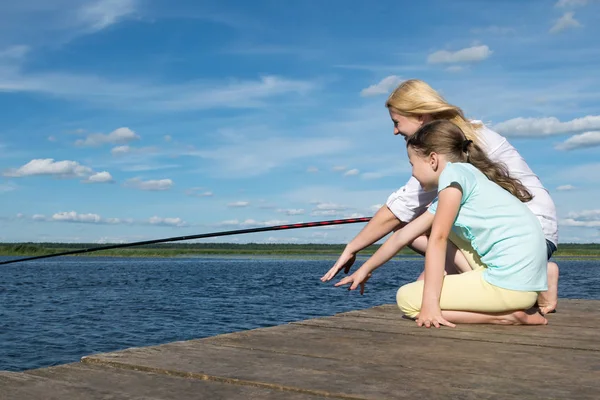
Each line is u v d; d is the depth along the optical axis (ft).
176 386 5.92
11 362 24.76
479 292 9.66
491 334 9.11
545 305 11.98
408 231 10.02
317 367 6.73
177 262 268.41
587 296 55.16
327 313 42.80
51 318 40.45
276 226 14.17
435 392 5.70
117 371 6.52
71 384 5.89
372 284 78.89
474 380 6.19
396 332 9.25
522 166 11.18
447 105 10.43
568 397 5.57
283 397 5.59
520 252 9.57
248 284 80.43
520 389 5.85
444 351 7.77
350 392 5.67
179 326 36.11
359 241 11.02
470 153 10.14
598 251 346.74
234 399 5.49
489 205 9.62
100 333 33.22
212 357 7.21
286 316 41.14
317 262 266.57
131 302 52.16
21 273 128.67
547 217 11.04
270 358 7.22
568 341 8.55
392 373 6.48
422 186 10.28
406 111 10.53
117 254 414.21
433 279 9.70
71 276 110.52
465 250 10.28
